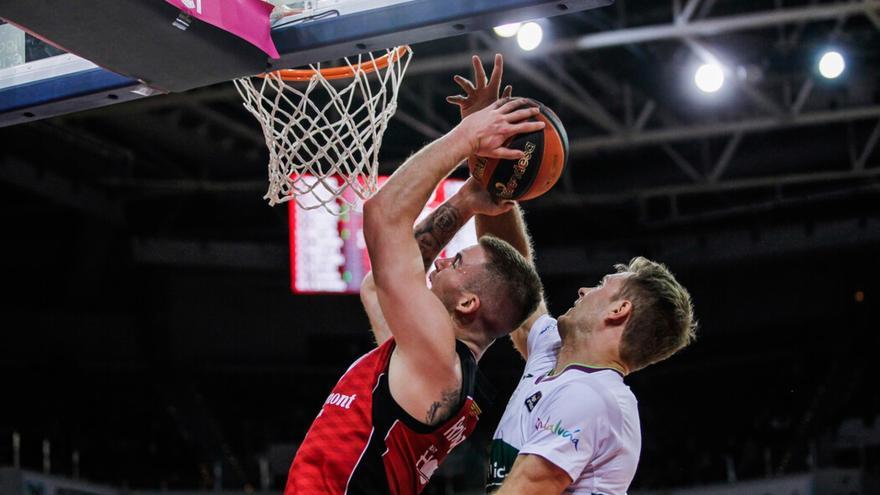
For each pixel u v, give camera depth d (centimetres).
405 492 231
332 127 314
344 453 225
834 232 1366
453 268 245
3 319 1330
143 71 232
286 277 1437
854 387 1331
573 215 1462
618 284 244
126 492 1084
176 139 1178
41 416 1277
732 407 1412
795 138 1227
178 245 1377
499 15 225
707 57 925
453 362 224
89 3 202
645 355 239
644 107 1170
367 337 1491
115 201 1290
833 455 1247
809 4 1001
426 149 230
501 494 220
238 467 1305
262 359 1456
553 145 235
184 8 212
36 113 266
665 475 1289
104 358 1373
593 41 938
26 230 1333
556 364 247
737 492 1120
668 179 1289
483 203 256
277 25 241
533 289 246
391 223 224
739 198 1399
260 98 308
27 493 948
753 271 1474
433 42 1014
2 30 265
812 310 1433
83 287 1337
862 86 1105
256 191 1334
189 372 1405
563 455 221
